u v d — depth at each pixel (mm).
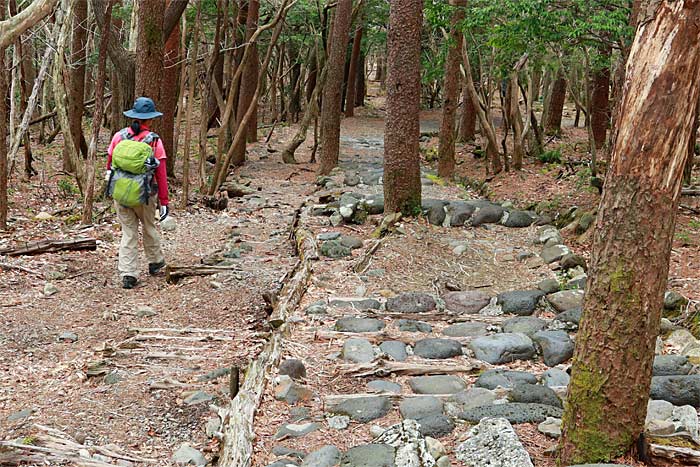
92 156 9086
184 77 11867
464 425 3631
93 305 6332
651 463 2814
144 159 6707
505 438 3209
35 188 12211
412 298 5973
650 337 2717
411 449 3225
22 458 3537
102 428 4062
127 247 6844
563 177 11250
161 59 11555
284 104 25344
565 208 9062
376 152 17812
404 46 7988
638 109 2533
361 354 4754
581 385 2812
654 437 3084
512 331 5219
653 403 3611
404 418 3838
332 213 9125
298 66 26641
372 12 21641
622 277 2668
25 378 4738
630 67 2574
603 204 2711
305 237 7926
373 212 8750
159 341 5457
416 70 8055
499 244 7680
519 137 12383
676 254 6879
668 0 2430
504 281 6672
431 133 19938
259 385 4172
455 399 4012
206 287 6875
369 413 3900
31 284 6766
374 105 32875
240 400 3939
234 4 14203
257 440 3662
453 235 7879
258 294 6660
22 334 5523
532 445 3320
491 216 8352
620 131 2613
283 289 6234
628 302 2680
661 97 2480
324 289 6383
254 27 15734
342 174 13484
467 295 6051
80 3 13219
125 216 6844
